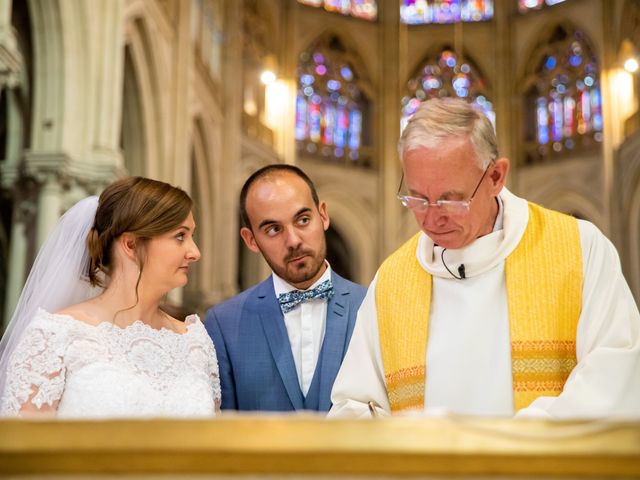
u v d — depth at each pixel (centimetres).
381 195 2477
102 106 1104
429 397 279
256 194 373
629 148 2072
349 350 309
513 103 2461
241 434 156
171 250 333
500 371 273
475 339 278
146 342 330
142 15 1366
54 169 1029
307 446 154
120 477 161
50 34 1064
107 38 1130
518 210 288
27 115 1106
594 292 268
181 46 1628
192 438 157
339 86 2509
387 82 2536
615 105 2197
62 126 1054
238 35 2141
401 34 2564
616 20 2231
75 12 1086
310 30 2470
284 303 392
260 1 2306
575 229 283
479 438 154
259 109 2289
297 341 392
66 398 305
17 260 1043
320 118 2473
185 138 1612
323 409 372
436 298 291
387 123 2509
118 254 335
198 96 1788
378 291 307
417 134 256
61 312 321
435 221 262
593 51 2317
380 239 2453
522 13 2491
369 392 299
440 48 2561
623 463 150
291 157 2334
